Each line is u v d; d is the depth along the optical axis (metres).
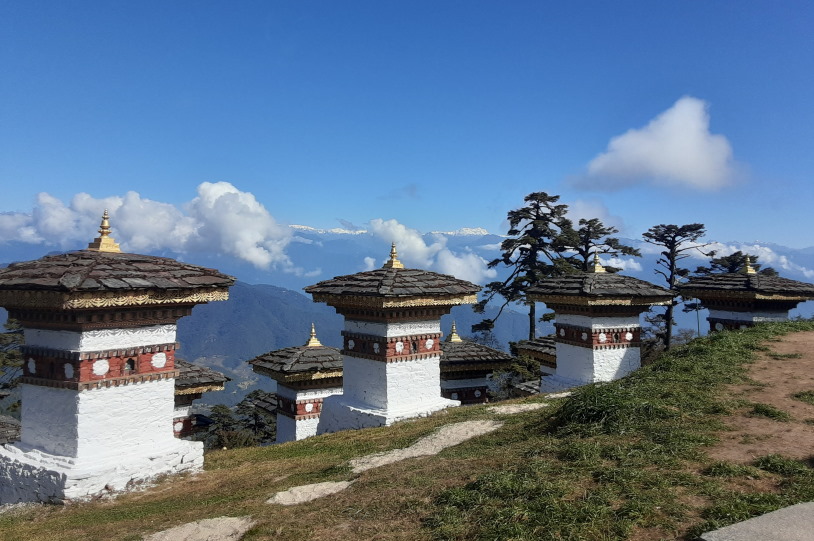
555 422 13.57
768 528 6.49
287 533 9.31
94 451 14.09
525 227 47.62
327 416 22.02
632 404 12.45
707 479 8.46
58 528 11.73
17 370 42.66
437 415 19.22
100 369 14.22
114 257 15.00
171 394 15.65
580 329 23.20
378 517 9.38
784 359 16.05
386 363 19.78
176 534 10.22
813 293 24.91
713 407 12.10
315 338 27.39
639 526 7.26
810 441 9.74
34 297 13.52
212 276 15.91
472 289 20.89
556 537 7.26
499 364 27.61
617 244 50.75
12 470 14.49
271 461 16.52
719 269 53.50
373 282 20.11
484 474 10.26
